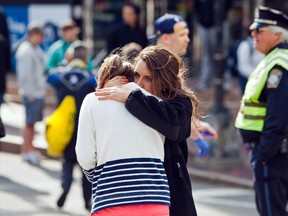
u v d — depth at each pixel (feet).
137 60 20.07
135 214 18.62
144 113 18.89
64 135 35.91
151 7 75.10
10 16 73.51
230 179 45.93
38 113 50.83
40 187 43.78
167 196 19.02
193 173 47.65
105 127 19.07
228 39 72.33
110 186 18.79
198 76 71.87
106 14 73.41
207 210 38.96
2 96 51.60
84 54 36.37
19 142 54.70
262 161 25.91
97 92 19.39
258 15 26.78
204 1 67.10
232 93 65.26
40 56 50.44
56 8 72.08
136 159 18.90
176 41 28.63
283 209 26.21
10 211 37.35
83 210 37.88
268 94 25.57
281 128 25.22
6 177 46.65
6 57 50.96
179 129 19.36
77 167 48.73
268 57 26.16
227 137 48.78
